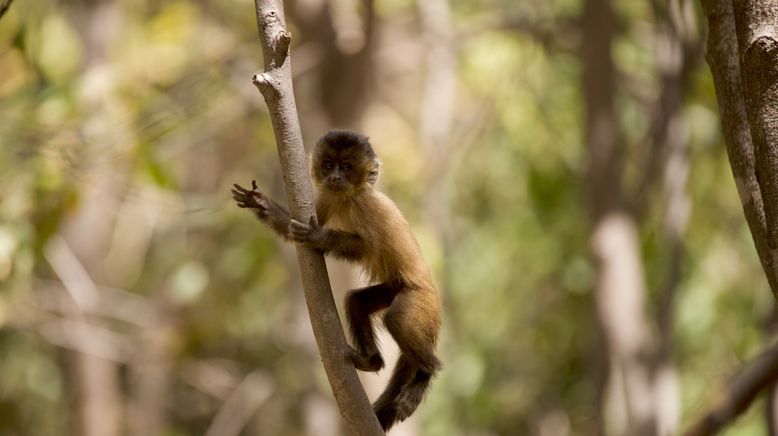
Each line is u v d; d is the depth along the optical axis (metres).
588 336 22.02
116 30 20.05
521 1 18.34
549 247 22.78
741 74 5.60
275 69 6.34
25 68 15.41
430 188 18.27
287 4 15.15
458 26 19.27
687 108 15.24
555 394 25.39
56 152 14.35
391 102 21.97
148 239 25.05
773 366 7.96
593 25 15.17
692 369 19.44
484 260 23.64
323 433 15.91
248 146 23.42
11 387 24.72
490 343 24.03
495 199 23.78
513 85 19.92
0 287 14.34
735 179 6.08
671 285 13.49
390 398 8.05
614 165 14.88
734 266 19.80
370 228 8.19
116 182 15.61
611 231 14.63
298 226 6.45
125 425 25.22
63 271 19.81
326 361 6.47
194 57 18.17
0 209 14.14
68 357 22.41
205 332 22.83
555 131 20.50
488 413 24.22
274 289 22.20
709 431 8.04
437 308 8.31
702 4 6.32
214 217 19.70
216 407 28.98
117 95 14.89
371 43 14.94
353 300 8.28
